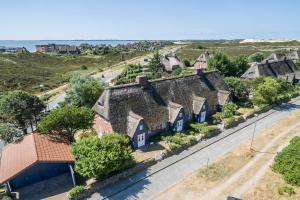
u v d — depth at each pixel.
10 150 37.72
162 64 128.62
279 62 94.81
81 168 32.16
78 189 31.94
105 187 34.28
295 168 36.53
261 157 42.16
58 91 98.38
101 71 147.12
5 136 43.66
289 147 41.34
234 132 51.91
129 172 36.94
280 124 56.28
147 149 43.91
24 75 141.00
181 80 55.75
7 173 31.83
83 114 41.06
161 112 48.72
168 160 41.19
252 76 84.88
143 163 38.62
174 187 34.69
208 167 39.34
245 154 43.00
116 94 44.78
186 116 52.81
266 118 59.91
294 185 34.69
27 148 35.75
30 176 34.22
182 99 53.50
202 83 59.62
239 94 67.38
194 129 51.09
